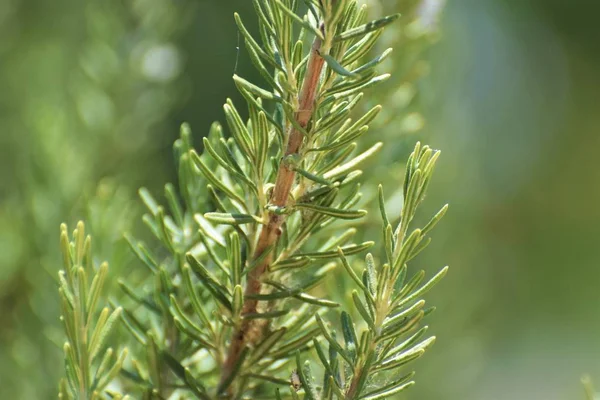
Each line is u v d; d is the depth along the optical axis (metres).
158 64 0.82
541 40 2.13
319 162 0.49
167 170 1.12
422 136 0.70
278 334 0.50
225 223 0.49
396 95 0.63
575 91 2.24
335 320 0.57
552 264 1.97
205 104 1.38
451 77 0.83
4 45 0.96
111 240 0.61
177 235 0.55
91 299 0.48
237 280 0.49
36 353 0.67
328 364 0.48
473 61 1.50
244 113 1.22
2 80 0.92
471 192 0.88
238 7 1.44
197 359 0.53
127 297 0.58
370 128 0.62
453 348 0.80
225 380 0.50
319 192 0.49
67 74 0.94
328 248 0.51
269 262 0.50
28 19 1.01
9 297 0.71
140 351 0.57
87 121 0.79
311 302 0.49
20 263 0.70
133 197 0.79
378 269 0.59
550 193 2.02
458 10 1.10
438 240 0.83
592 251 2.02
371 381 0.49
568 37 2.19
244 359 0.50
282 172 0.48
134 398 0.54
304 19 0.48
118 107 0.80
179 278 0.54
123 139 0.80
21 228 0.71
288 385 0.51
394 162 0.63
